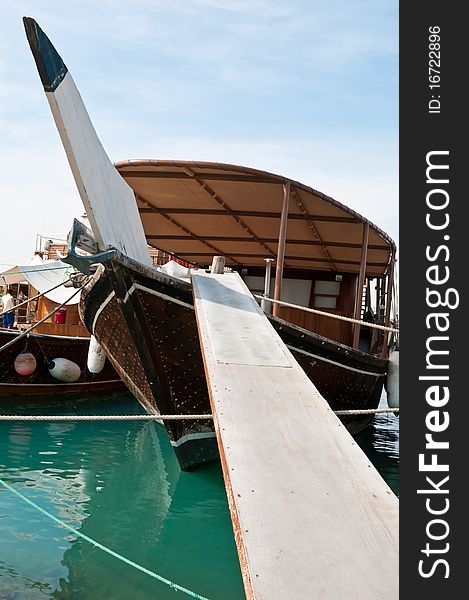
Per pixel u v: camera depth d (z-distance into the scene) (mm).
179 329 6320
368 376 8562
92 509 5902
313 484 2982
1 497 6164
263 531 2580
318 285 14125
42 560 4617
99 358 10531
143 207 10328
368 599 2244
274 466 3104
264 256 13523
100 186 5586
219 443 3422
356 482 3041
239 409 3711
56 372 12188
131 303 5953
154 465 7871
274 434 3445
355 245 11516
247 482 2936
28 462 7719
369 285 15297
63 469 7438
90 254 5535
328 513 2754
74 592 4094
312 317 13375
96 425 10805
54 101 4516
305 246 12070
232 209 10109
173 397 6664
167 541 5125
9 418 4355
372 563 2447
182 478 6977
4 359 11602
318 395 4051
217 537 5242
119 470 7496
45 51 4371
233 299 6129
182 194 9367
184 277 8953
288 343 6910
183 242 12891
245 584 2381
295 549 2488
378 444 9984
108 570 4488
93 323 7426
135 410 12000
